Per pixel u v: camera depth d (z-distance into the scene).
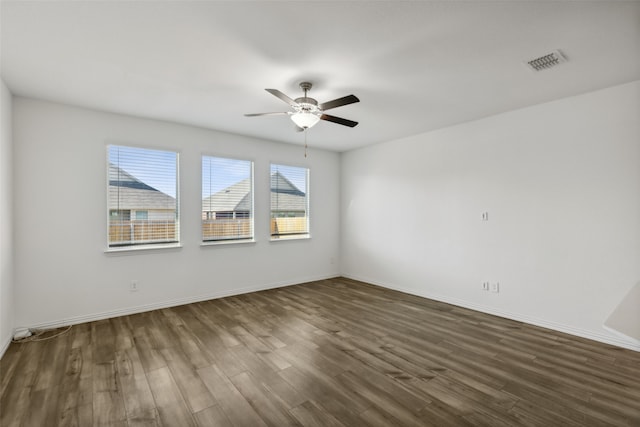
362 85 2.98
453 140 4.32
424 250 4.70
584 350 2.87
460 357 2.74
